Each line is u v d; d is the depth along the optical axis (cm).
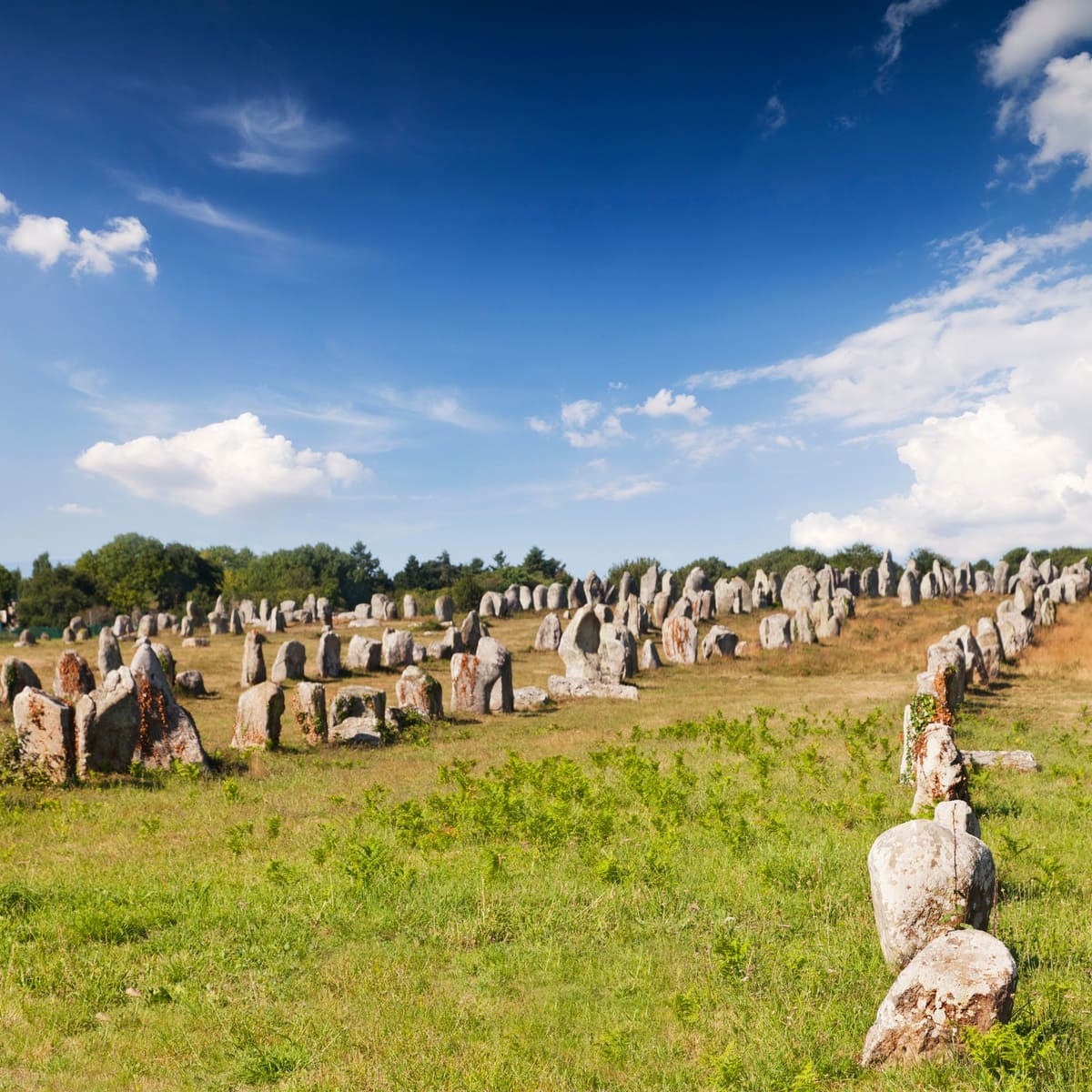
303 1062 580
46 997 673
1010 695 2661
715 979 691
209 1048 604
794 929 795
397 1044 598
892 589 6262
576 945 769
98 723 1770
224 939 786
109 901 881
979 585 6381
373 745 2180
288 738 2323
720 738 1991
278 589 9650
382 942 788
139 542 10025
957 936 594
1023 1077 508
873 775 1560
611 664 3447
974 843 690
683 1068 565
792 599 5469
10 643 5219
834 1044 587
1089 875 945
